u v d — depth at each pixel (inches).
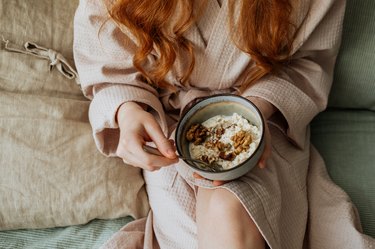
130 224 46.8
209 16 41.1
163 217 44.4
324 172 46.6
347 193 46.3
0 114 47.7
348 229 40.9
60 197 46.0
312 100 44.5
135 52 43.9
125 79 44.4
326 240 42.1
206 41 42.4
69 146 47.4
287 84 44.0
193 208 43.3
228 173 34.0
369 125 51.2
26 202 45.7
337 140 50.5
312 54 46.6
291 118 43.2
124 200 47.1
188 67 43.3
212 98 36.8
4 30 49.9
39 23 50.8
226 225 37.5
